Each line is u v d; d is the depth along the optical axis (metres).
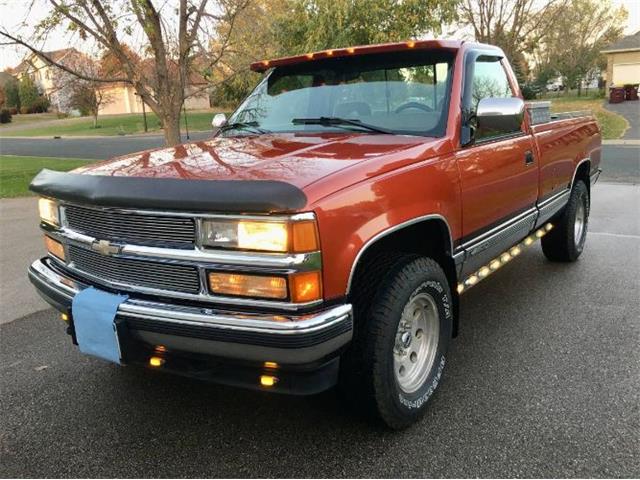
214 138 3.78
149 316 2.51
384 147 2.97
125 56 8.64
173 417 3.17
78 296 2.77
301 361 2.33
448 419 3.05
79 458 2.81
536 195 4.40
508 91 4.27
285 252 2.29
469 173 3.31
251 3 9.59
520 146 4.02
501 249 4.01
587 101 39.56
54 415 3.21
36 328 4.49
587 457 2.69
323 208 2.35
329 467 2.69
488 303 4.79
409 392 2.98
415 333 3.07
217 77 10.23
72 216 2.91
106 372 3.73
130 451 2.86
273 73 4.22
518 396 3.25
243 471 2.68
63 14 7.94
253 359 2.39
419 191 2.86
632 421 2.97
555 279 5.34
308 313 2.35
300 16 12.48
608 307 4.59
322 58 3.94
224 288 2.41
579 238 5.90
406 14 12.21
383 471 2.65
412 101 3.51
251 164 2.68
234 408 3.25
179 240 2.48
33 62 8.84
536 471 2.60
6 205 10.32
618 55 42.72
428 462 2.70
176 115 9.16
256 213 2.28
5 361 3.91
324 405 3.25
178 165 2.79
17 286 5.53
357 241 2.48
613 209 8.62
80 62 9.76
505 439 2.85
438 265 3.06
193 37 8.88
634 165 13.62
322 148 3.00
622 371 3.51
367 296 2.72
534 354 3.79
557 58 46.31
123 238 2.63
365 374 2.71
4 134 45.97
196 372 2.59
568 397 3.22
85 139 35.53
